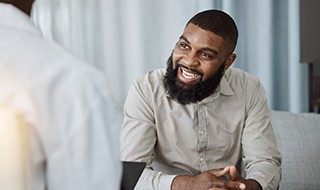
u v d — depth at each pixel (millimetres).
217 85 1409
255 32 2299
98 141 588
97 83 600
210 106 1461
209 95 1436
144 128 1441
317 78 2117
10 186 540
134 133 1439
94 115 587
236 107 1491
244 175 1536
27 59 592
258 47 2291
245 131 1492
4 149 533
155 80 1495
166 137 1473
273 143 1485
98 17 2486
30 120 568
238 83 1520
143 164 1037
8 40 612
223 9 2297
